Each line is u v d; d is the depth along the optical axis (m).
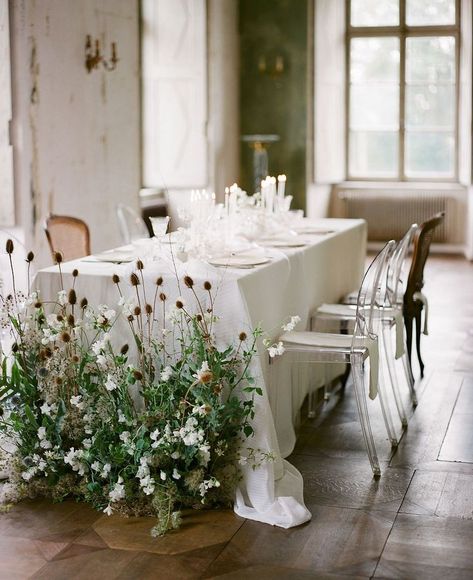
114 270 4.06
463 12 10.65
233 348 3.75
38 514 3.59
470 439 4.43
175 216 9.84
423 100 10.99
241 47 10.55
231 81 10.35
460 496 3.73
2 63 6.20
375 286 4.17
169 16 9.35
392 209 11.12
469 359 5.97
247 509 3.57
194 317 3.62
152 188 9.83
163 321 3.87
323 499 3.71
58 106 6.74
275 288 4.27
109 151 7.54
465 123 10.62
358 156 11.26
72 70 6.91
